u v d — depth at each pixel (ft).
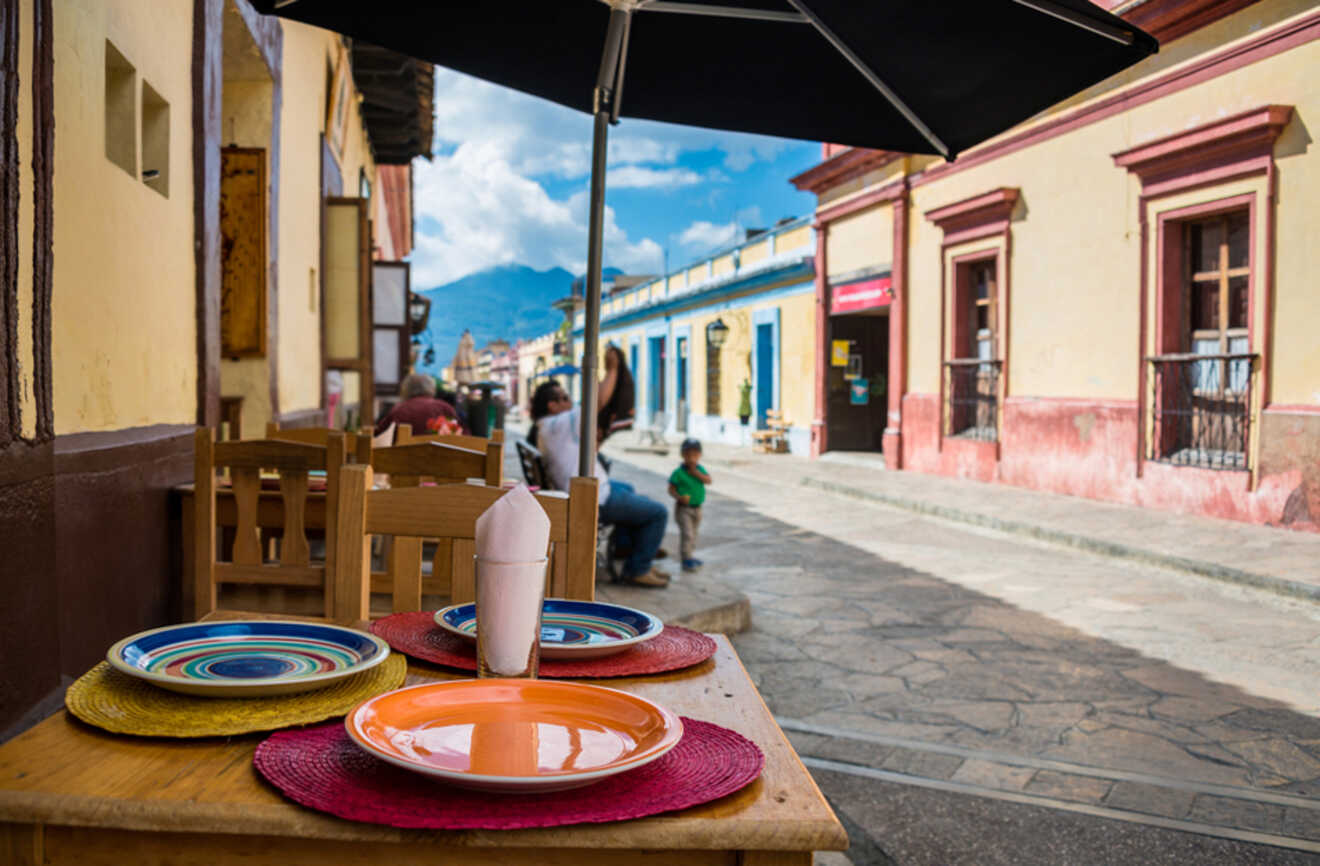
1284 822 9.86
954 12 9.17
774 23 10.89
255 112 22.48
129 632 10.88
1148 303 32.27
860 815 10.01
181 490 12.44
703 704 4.61
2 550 7.41
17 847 3.37
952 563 25.26
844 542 28.73
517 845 3.12
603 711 4.00
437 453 10.32
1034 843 9.38
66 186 9.87
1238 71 28.84
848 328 57.31
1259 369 28.14
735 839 3.25
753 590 21.75
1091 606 20.12
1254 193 28.32
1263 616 19.15
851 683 14.83
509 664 4.36
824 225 55.62
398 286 40.65
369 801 3.24
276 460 9.84
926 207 44.93
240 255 21.77
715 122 12.70
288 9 10.84
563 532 6.95
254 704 4.17
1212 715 13.24
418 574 7.54
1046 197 36.86
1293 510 27.17
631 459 62.03
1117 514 30.91
